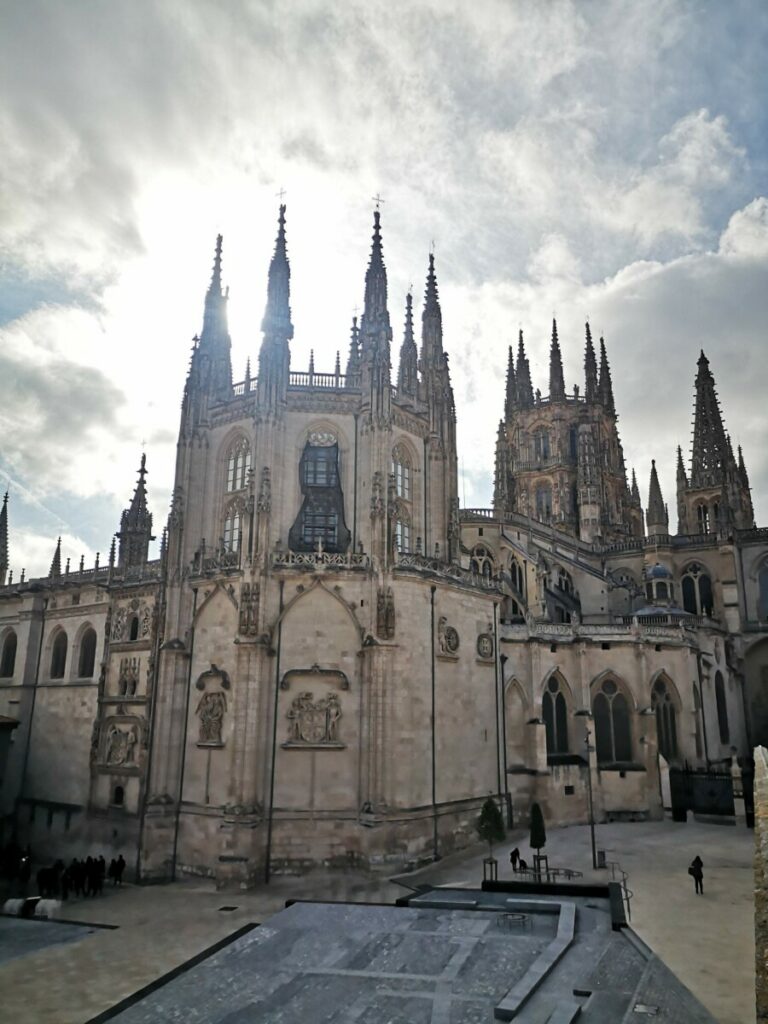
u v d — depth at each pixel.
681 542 104.50
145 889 54.72
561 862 54.59
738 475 131.38
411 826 55.56
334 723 56.59
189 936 43.12
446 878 51.69
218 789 56.81
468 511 98.12
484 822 51.66
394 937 34.62
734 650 96.06
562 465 133.00
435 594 62.66
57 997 34.16
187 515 65.38
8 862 69.62
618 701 76.62
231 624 59.50
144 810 58.66
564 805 70.06
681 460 132.00
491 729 67.00
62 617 83.25
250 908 47.97
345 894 49.03
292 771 55.69
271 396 62.38
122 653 71.31
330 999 28.06
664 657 78.50
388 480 61.50
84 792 73.38
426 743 58.91
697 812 71.44
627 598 99.81
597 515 125.62
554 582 99.25
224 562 61.78
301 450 63.97
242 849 52.59
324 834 54.72
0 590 91.94
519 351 147.50
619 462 143.00
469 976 29.42
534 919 36.78
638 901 43.84
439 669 61.88
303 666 57.50
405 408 68.06
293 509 62.47
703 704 82.00
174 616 62.69
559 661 75.88
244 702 55.44
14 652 88.81
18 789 79.75
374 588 58.34
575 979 28.81
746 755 92.75
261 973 31.06
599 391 145.12
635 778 72.25
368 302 66.06
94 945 41.56
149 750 60.97
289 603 58.47
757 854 21.45
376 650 56.66
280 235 67.19
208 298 71.69
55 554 88.75
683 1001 27.09
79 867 55.69
